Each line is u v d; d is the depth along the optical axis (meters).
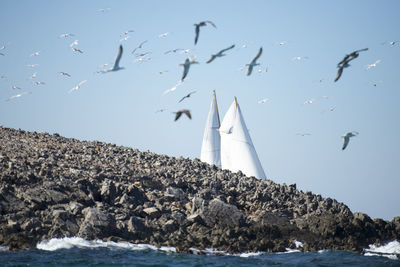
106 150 186.50
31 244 119.62
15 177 139.25
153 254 119.88
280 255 130.75
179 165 182.12
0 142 175.38
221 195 159.62
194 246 130.88
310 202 168.62
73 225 127.31
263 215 150.88
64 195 135.88
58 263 108.31
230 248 132.00
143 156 185.62
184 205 150.25
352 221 153.88
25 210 128.12
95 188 143.25
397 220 157.25
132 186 146.62
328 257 129.50
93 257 113.69
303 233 147.25
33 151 168.00
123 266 109.06
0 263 106.50
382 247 146.75
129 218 135.50
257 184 176.50
